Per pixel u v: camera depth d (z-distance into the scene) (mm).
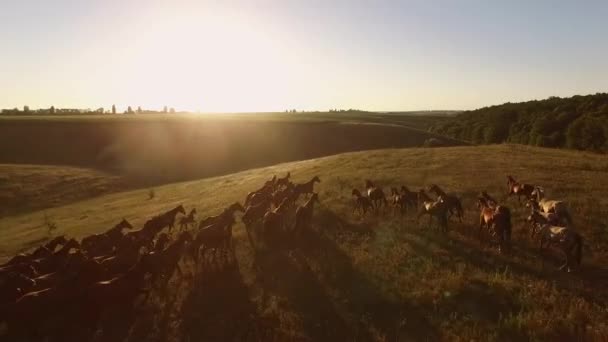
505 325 9820
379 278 12836
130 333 11008
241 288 13094
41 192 53188
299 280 13211
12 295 12039
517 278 12156
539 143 82875
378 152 42188
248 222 18438
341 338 10039
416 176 26578
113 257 14141
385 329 10266
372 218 19047
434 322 10297
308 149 93188
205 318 11453
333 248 15766
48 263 14945
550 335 9414
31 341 10867
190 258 16250
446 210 16438
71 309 11320
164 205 36094
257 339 10211
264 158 86750
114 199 47594
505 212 14461
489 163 29234
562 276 12297
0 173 58219
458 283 11734
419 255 14289
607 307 10359
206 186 44156
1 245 28906
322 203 22469
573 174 24531
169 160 82312
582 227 15734
